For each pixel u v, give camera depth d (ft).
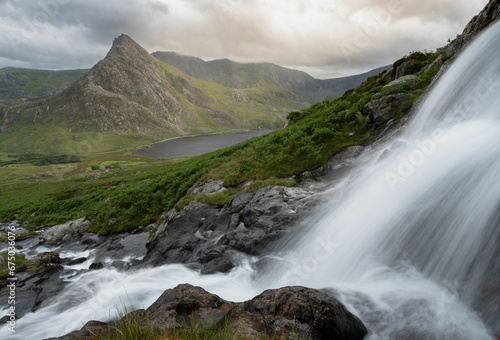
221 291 37.99
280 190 58.03
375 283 31.14
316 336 21.94
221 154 130.52
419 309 25.66
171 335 19.06
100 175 396.57
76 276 58.08
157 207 89.30
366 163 62.13
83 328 23.67
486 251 26.13
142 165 498.69
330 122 81.35
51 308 43.91
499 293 23.35
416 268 30.68
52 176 481.46
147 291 40.93
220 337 17.98
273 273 39.27
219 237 53.47
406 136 59.98
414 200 36.86
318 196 52.47
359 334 23.99
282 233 46.06
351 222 41.14
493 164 32.48
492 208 27.89
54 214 146.82
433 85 66.49
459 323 23.35
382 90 80.79
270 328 21.72
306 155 70.79
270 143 86.43
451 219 31.01
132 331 17.71
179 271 45.83
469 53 59.06
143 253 67.87
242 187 67.26
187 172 100.01
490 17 66.08
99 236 89.86
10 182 463.83
